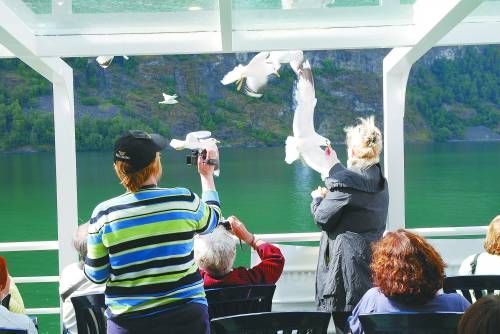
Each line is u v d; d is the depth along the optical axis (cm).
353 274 411
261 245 388
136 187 293
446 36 505
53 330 1512
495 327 190
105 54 485
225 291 340
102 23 473
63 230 531
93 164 3994
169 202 292
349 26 484
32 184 3778
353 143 436
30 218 3206
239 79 555
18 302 355
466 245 512
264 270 377
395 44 480
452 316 265
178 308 289
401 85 530
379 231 428
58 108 531
